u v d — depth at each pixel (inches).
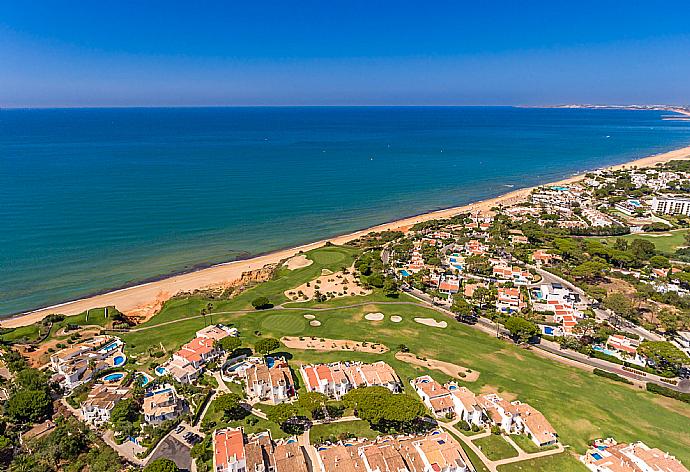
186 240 7677.2
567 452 3134.8
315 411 3444.9
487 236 7790.4
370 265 6353.3
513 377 4001.0
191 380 3860.7
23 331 4576.8
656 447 3181.6
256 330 4781.0
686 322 4859.7
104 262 6648.6
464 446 3181.6
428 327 4894.2
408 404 3284.9
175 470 2760.8
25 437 3171.8
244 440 3117.6
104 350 4252.0
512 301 5290.4
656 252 6870.1
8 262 6491.1
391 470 2807.6
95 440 3134.8
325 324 4936.0
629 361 4274.1
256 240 7819.9
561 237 7568.9
